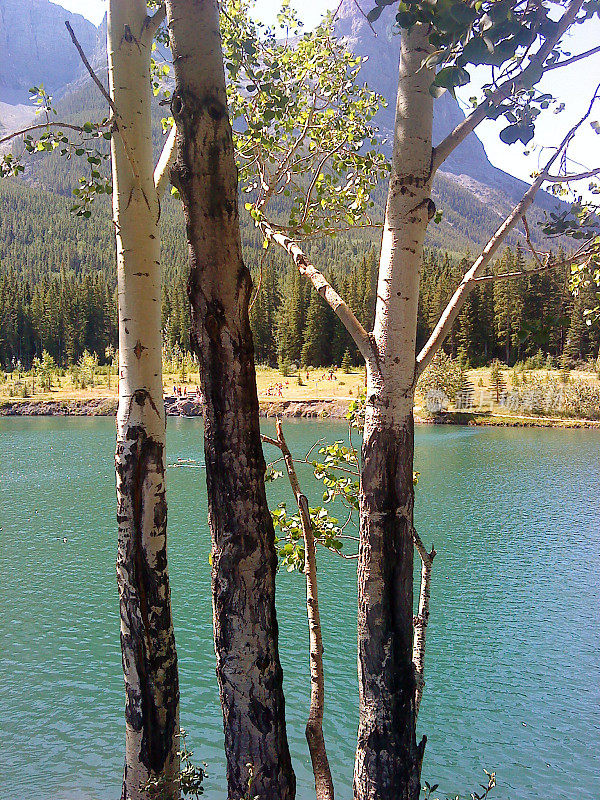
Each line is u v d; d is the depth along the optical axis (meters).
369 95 6.81
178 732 5.60
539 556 21.31
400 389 3.88
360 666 3.97
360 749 3.95
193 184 3.57
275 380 79.44
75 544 22.33
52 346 113.94
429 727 11.70
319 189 6.53
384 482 3.88
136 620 5.45
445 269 79.19
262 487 3.81
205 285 3.64
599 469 37.06
